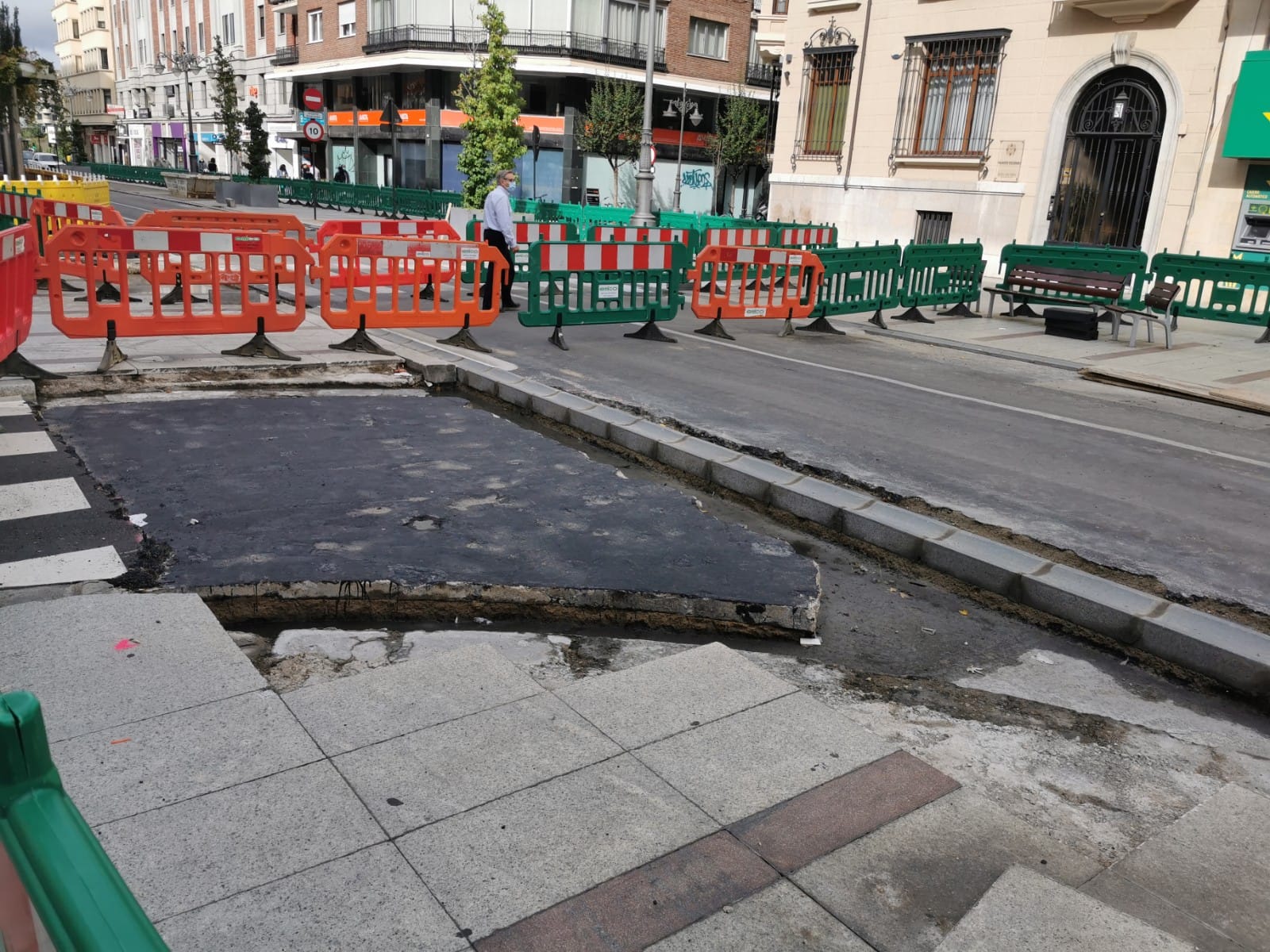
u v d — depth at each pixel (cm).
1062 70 1745
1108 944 218
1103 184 1745
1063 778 311
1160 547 522
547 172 4019
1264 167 1519
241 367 784
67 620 345
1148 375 1008
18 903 97
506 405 807
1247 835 276
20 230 692
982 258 1502
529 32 3800
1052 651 416
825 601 453
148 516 467
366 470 561
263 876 225
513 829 247
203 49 5975
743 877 236
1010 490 611
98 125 8200
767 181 4259
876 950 216
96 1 7925
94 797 249
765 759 288
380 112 4247
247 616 392
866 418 786
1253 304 1255
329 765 270
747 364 1007
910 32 1953
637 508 521
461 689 318
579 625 405
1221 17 1542
